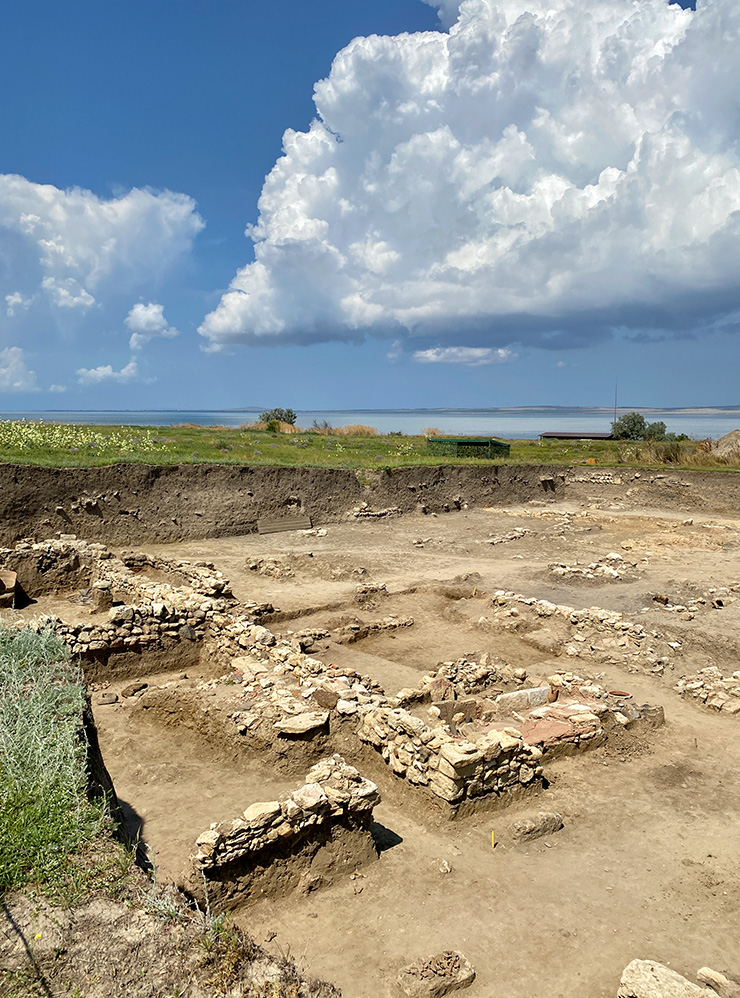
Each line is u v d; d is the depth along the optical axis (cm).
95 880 529
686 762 1040
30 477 2378
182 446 3641
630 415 7144
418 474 3478
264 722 941
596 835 827
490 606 1834
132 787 879
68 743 687
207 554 2422
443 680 1203
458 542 2755
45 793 607
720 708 1250
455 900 685
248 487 2928
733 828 852
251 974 481
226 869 638
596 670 1432
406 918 654
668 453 4509
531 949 618
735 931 657
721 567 2294
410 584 2064
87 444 3178
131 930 486
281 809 672
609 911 679
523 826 806
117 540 2511
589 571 2153
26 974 440
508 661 1483
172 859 704
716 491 3706
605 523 3234
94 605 1661
